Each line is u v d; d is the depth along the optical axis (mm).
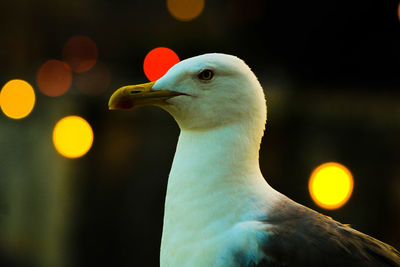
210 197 3354
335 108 10312
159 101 3566
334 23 11273
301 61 11648
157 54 12062
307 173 9844
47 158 9680
